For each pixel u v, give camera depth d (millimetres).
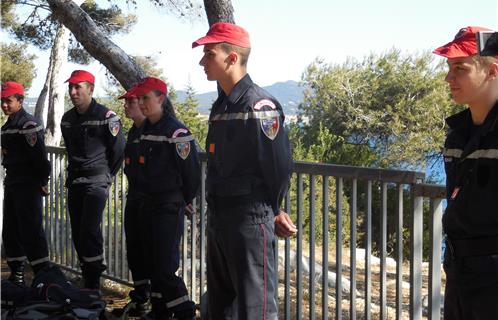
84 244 5004
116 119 5062
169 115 4188
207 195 3160
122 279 5543
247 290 2996
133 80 6949
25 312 3848
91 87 5016
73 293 4113
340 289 3668
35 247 5301
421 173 3244
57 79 14344
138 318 4703
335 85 27250
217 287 3209
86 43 7000
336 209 3646
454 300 2434
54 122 14328
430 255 3221
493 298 2287
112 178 5441
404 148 25953
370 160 24266
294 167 3844
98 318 4086
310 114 28453
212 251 3168
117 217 5547
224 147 3037
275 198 3037
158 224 4109
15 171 5242
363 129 27062
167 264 4105
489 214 2279
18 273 5504
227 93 3123
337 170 3598
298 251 3912
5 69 19875
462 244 2363
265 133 2965
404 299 5449
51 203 6312
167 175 4109
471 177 2328
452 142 2459
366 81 27375
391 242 11367
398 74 26938
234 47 3045
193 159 4137
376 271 6570
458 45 2332
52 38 14578
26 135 5160
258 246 2998
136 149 4336
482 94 2326
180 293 4148
